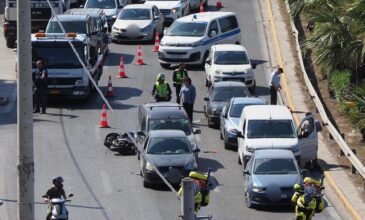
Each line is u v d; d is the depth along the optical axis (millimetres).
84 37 124062
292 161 88000
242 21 172875
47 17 153875
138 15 159625
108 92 126188
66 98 121938
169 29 145125
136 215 83562
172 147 92625
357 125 103625
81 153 102375
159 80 115188
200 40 142375
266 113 99938
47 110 119750
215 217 82812
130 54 150875
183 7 172000
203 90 131250
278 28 162875
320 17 118188
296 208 77438
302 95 126500
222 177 95188
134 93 128750
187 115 104750
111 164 98812
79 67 121688
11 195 88375
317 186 77750
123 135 103125
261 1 189750
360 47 115000
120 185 92250
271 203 84688
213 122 113438
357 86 110688
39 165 97812
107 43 149000
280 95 129000
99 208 85438
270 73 140625
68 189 90625
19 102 59906
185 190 46938
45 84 117000
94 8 163500
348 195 88438
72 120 115000
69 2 174500
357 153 103875
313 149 97938
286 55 146250
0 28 169625
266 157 88250
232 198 88562
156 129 100500
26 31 59469
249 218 82688
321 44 118062
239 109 107375
